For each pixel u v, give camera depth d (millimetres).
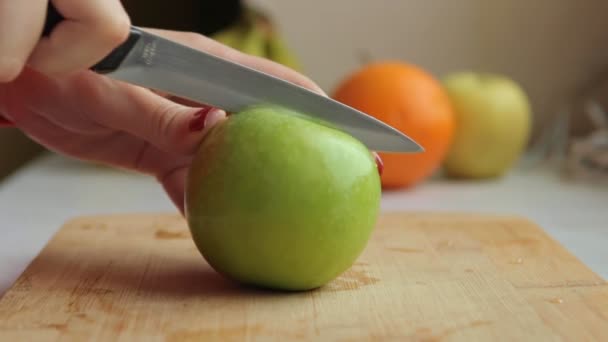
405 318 357
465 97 698
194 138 383
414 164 651
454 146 706
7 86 419
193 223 372
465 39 853
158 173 455
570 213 599
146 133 392
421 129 636
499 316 360
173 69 368
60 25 321
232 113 391
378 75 641
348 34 865
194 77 374
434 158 659
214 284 394
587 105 837
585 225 564
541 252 451
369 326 348
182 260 432
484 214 528
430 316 359
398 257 442
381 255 445
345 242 364
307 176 354
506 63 851
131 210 605
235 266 371
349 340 335
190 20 899
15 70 315
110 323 348
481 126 695
